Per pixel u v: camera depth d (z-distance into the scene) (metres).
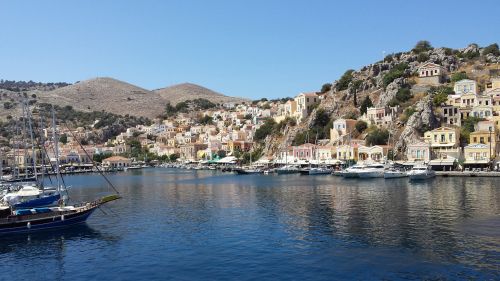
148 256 56.25
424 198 97.38
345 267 49.16
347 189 122.00
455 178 145.38
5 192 103.38
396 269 48.03
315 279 45.81
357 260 51.50
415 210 81.50
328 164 199.88
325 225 70.62
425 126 183.38
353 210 83.81
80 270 51.91
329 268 49.00
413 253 53.53
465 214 75.69
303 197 106.06
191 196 116.88
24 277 50.22
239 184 150.88
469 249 54.28
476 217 72.75
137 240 64.88
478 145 163.12
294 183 146.38
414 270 47.53
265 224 72.94
